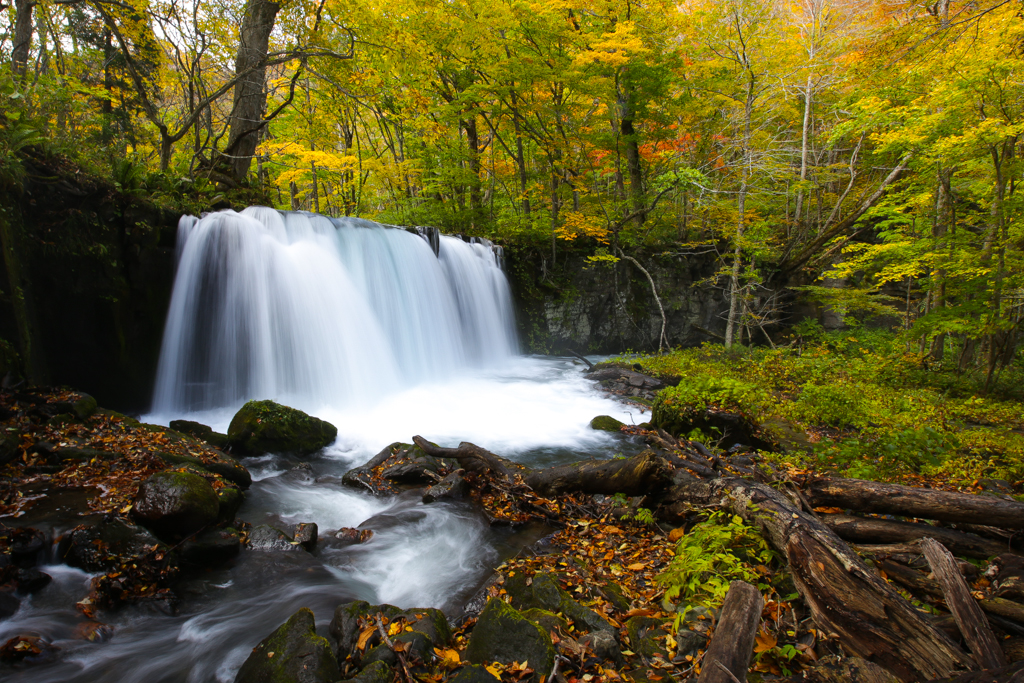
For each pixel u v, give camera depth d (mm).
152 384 9375
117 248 8867
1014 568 3463
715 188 19422
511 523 5508
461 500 6039
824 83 20203
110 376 8828
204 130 21484
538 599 3818
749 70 17688
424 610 3715
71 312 8242
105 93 13680
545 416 10500
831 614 3166
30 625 3654
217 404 9969
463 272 15406
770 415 9727
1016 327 12195
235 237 10180
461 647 3492
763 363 14328
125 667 3412
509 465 6762
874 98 13375
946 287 13273
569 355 18766
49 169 8055
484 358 15836
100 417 6578
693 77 20703
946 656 2686
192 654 3543
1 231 6727
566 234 18156
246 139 15648
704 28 18016
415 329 13242
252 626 3863
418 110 18078
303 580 4488
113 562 4102
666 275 21312
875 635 2951
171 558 4293
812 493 4754
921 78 11992
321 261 11391
